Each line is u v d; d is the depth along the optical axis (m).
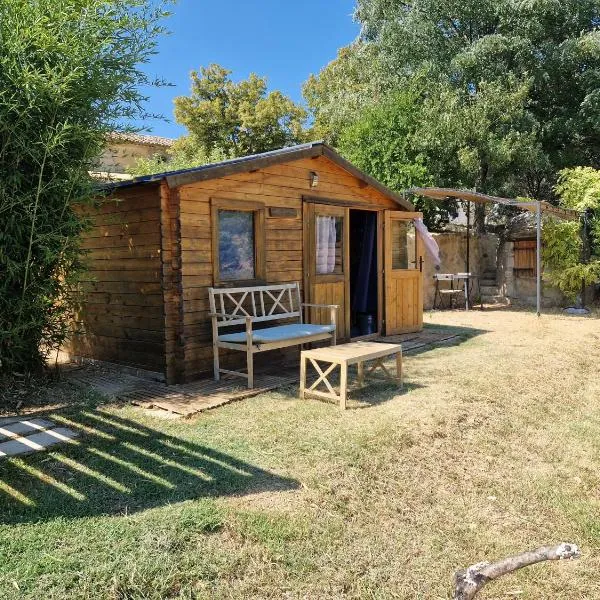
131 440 3.82
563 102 16.45
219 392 5.12
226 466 3.39
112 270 5.97
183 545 2.51
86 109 4.89
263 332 5.68
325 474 3.30
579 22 15.87
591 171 12.83
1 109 4.41
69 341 6.71
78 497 2.95
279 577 2.33
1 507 2.82
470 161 13.22
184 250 5.46
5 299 4.77
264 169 6.36
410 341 8.21
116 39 5.05
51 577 2.25
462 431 4.22
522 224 14.08
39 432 3.96
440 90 14.57
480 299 13.53
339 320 7.65
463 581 1.64
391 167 13.65
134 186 5.50
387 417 4.36
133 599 2.14
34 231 4.76
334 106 18.22
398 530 2.77
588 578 2.48
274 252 6.55
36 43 4.46
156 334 5.57
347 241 7.78
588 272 12.03
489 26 16.06
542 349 7.60
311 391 4.93
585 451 3.97
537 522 2.94
